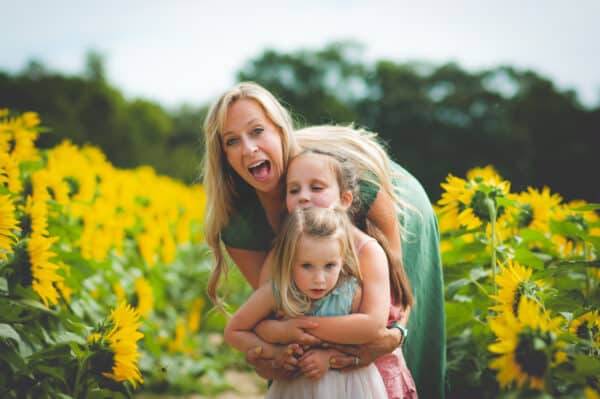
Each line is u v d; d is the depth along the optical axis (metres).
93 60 41.19
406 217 2.94
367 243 2.57
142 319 4.54
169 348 5.45
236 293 6.99
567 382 2.03
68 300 3.06
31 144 3.78
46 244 2.41
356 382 2.47
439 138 42.25
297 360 2.45
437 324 2.98
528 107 36.91
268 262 2.74
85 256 3.79
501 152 37.31
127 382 2.58
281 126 2.76
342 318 2.44
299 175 2.64
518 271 2.59
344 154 2.78
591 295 3.04
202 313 6.84
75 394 2.42
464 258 3.46
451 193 3.17
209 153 2.88
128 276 4.48
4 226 2.42
